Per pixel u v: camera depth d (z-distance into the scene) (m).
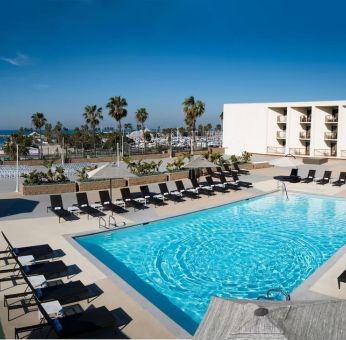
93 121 67.94
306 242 14.35
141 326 7.57
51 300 7.95
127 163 25.31
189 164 22.33
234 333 4.93
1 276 9.89
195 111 53.06
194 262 12.27
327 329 5.06
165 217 16.66
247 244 14.07
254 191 23.02
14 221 15.57
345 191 23.02
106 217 16.44
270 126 47.78
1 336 7.16
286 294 7.98
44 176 21.84
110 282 9.65
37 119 65.44
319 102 42.34
